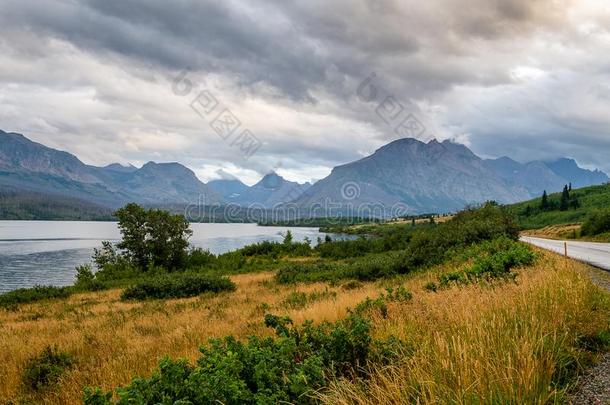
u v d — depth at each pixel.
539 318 5.47
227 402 3.66
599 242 32.12
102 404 3.87
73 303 23.70
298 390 4.01
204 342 9.33
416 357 4.38
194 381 3.81
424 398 3.45
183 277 26.36
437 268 19.02
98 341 10.84
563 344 4.73
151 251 43.47
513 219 25.08
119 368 7.85
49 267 61.22
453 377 3.72
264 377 4.17
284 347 4.86
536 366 3.77
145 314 16.55
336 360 5.14
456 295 8.69
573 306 6.27
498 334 4.73
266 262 49.09
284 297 18.77
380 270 23.92
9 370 8.48
